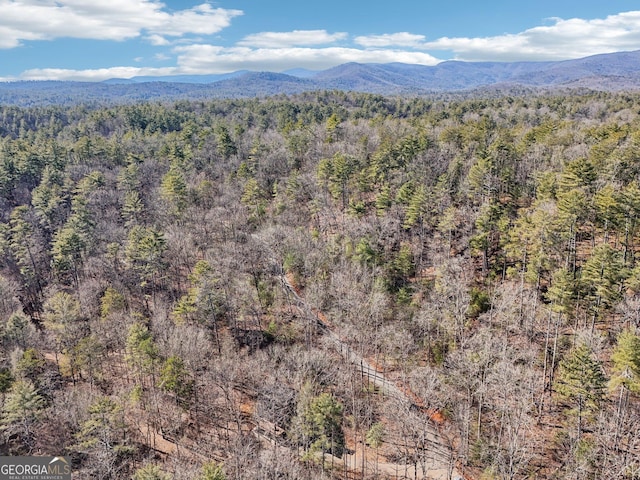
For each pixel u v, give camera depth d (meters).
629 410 42.56
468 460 43.22
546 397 47.78
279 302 67.38
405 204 74.56
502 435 44.25
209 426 49.53
